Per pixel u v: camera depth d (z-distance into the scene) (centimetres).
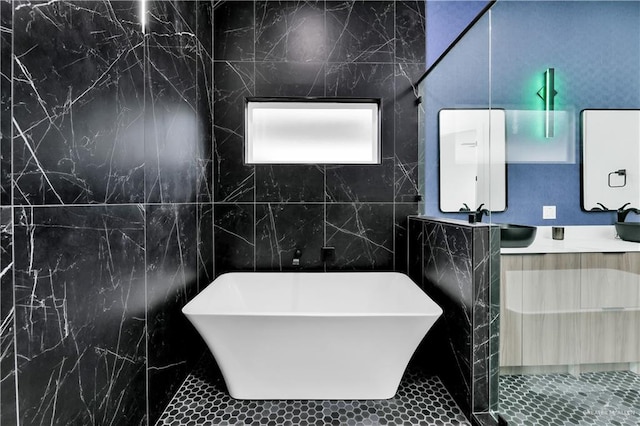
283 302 195
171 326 146
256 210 209
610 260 135
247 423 130
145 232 123
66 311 82
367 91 210
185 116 163
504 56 148
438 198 190
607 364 137
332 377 143
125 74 110
